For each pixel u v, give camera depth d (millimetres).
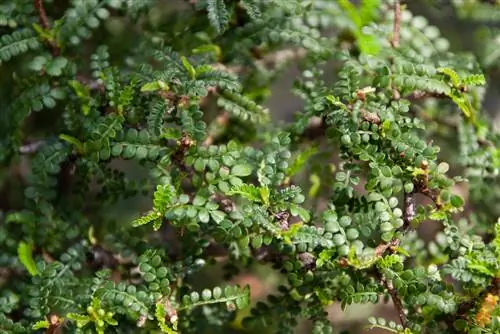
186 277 773
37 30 761
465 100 755
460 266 724
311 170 800
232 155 732
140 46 791
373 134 732
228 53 788
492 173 790
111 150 738
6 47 758
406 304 734
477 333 717
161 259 748
